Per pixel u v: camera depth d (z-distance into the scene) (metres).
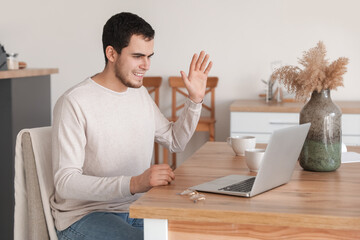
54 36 5.12
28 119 3.81
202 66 2.01
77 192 1.70
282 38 4.78
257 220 1.31
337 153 1.83
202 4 4.86
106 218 1.79
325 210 1.33
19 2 5.13
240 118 4.19
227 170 1.86
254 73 4.86
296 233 1.33
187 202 1.42
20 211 1.91
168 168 1.64
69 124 1.81
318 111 1.81
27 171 1.87
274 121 4.14
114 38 1.85
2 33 5.18
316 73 1.76
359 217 1.27
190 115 2.06
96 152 1.89
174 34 4.93
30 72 3.73
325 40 4.72
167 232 1.40
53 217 1.86
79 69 5.13
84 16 5.06
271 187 1.56
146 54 1.86
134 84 1.88
